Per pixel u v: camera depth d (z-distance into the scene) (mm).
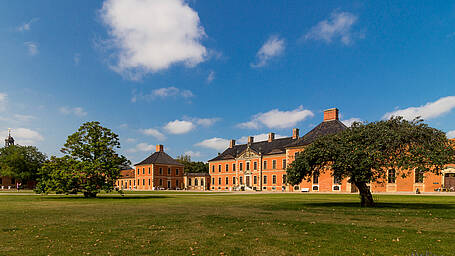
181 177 97438
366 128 21078
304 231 11219
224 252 8336
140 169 96125
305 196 36719
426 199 27703
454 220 13688
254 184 75062
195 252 8359
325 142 21547
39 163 85812
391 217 14836
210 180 90688
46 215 16531
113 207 21500
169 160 96188
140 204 24453
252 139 83812
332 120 57031
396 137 19406
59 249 8758
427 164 18922
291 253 8211
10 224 13266
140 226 12516
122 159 38094
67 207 21625
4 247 9000
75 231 11461
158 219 14625
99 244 9328
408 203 22938
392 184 49000
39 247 8992
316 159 21844
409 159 19172
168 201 28188
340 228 11750
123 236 10492
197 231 11336
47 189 35219
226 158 84375
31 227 12422
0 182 87062
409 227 11898
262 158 74188
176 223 13289
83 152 36344
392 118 21484
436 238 9805
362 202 21203
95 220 14375
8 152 83562
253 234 10711
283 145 72125
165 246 9039
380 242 9336
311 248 8695
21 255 8133
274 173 70500
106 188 35875
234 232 11102
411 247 8695
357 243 9234
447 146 19234
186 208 20500
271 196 37469
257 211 18234
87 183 35406
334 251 8359
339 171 20875
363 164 19250
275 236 10359
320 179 55344
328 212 17359
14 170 79750
